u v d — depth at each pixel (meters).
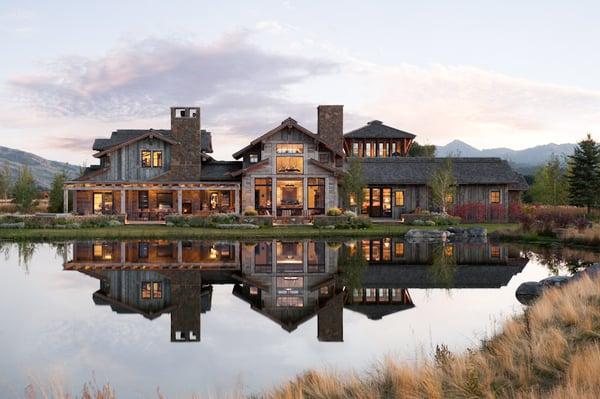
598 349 6.61
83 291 13.73
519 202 44.06
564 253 22.20
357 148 54.59
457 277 16.11
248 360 8.35
